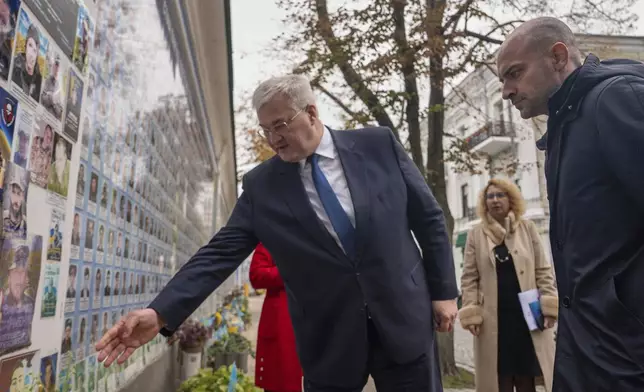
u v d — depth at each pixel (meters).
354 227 1.90
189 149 5.32
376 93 7.84
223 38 5.85
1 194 1.20
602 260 1.42
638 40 13.54
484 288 3.53
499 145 18.33
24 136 1.32
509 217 3.57
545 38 1.65
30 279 1.39
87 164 1.86
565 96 1.58
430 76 7.88
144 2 2.79
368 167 1.99
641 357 1.32
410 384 1.89
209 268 1.92
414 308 1.89
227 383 3.60
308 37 8.55
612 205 1.42
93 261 1.99
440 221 2.06
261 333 3.84
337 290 1.87
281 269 1.99
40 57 1.40
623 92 1.42
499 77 1.77
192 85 5.36
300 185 1.97
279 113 1.88
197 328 4.60
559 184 1.57
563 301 1.57
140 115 2.77
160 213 3.54
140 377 2.95
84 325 1.90
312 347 1.94
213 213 9.27
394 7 7.71
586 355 1.44
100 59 1.98
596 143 1.46
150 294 3.21
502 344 3.43
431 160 8.02
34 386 1.44
